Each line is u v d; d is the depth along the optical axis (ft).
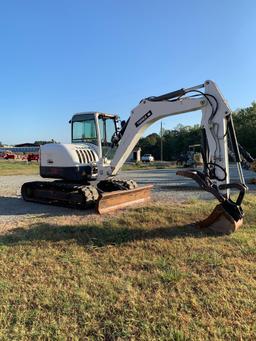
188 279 13.25
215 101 20.49
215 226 20.12
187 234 19.56
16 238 18.92
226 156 20.21
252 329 9.82
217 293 12.00
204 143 21.02
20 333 9.68
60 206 29.60
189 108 21.58
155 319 10.39
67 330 9.86
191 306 11.16
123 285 12.73
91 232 20.06
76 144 30.12
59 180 32.81
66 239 18.74
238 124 204.64
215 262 14.96
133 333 9.70
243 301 11.39
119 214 25.04
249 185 45.39
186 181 52.39
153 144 276.82
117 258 15.74
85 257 15.89
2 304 11.28
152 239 18.62
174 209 26.20
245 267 14.40
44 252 16.58
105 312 10.83
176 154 261.65
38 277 13.55
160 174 71.10
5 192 40.57
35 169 95.09
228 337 9.47
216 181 20.36
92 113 29.43
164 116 23.25
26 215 25.79
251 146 184.24
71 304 11.30
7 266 14.71
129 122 25.27
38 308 11.06
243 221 22.29
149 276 13.58
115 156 26.63
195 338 9.41
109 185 30.37
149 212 25.27
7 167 105.70
